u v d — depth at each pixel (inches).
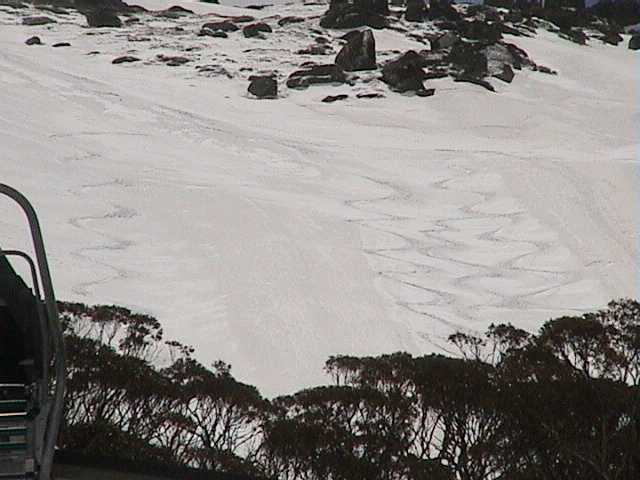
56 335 589.6
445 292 4165.8
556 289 4357.8
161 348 2374.5
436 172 6889.8
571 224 5521.7
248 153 7219.5
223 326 3373.5
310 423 1296.8
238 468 1243.2
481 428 1305.4
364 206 5856.3
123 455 1194.0
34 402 588.4
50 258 4200.3
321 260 4429.1
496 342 2484.0
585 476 1143.6
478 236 5275.6
